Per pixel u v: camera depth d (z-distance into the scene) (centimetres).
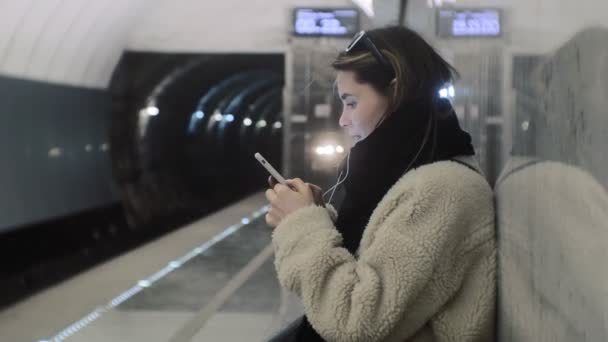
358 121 142
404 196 127
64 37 1244
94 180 1552
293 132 1433
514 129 122
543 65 98
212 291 653
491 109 173
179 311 587
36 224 1250
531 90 106
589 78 75
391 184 136
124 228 1739
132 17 1412
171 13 1456
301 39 1409
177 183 2384
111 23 1351
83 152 1484
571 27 83
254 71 2536
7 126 1139
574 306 81
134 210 1823
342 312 124
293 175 1433
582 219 78
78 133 1458
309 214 137
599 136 72
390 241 123
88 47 1362
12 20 1047
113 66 1538
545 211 95
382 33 140
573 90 82
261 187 3625
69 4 1158
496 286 127
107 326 547
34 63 1210
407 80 133
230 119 3130
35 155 1248
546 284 94
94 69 1473
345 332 122
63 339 522
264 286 665
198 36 1463
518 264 111
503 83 138
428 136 134
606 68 69
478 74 224
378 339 122
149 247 891
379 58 137
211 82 2375
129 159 1831
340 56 146
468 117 250
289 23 1409
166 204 2139
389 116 136
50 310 595
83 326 549
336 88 158
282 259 136
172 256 830
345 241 142
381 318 120
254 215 1250
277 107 3622
